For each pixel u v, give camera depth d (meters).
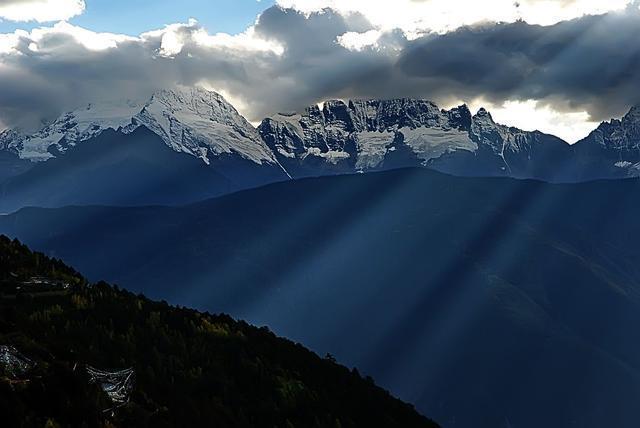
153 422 172.88
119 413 169.88
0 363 165.25
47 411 157.50
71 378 167.62
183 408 186.38
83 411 160.88
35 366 169.25
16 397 156.12
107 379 180.12
